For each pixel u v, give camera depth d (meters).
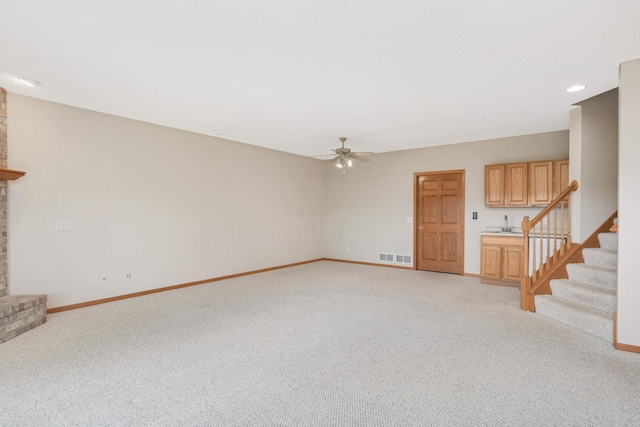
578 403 2.23
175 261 5.43
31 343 3.21
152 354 2.98
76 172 4.32
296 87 3.49
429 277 6.34
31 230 3.96
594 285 3.92
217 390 2.39
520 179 5.66
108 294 4.65
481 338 3.34
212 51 2.71
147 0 2.03
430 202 6.91
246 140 6.27
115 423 2.02
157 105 4.15
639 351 2.96
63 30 2.38
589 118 4.24
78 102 4.09
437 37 2.48
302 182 7.92
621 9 2.13
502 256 5.62
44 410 2.15
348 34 2.44
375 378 2.57
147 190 5.05
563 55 2.79
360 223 7.88
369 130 5.41
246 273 6.60
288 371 2.68
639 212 2.91
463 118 4.71
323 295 5.04
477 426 2.00
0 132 3.66
